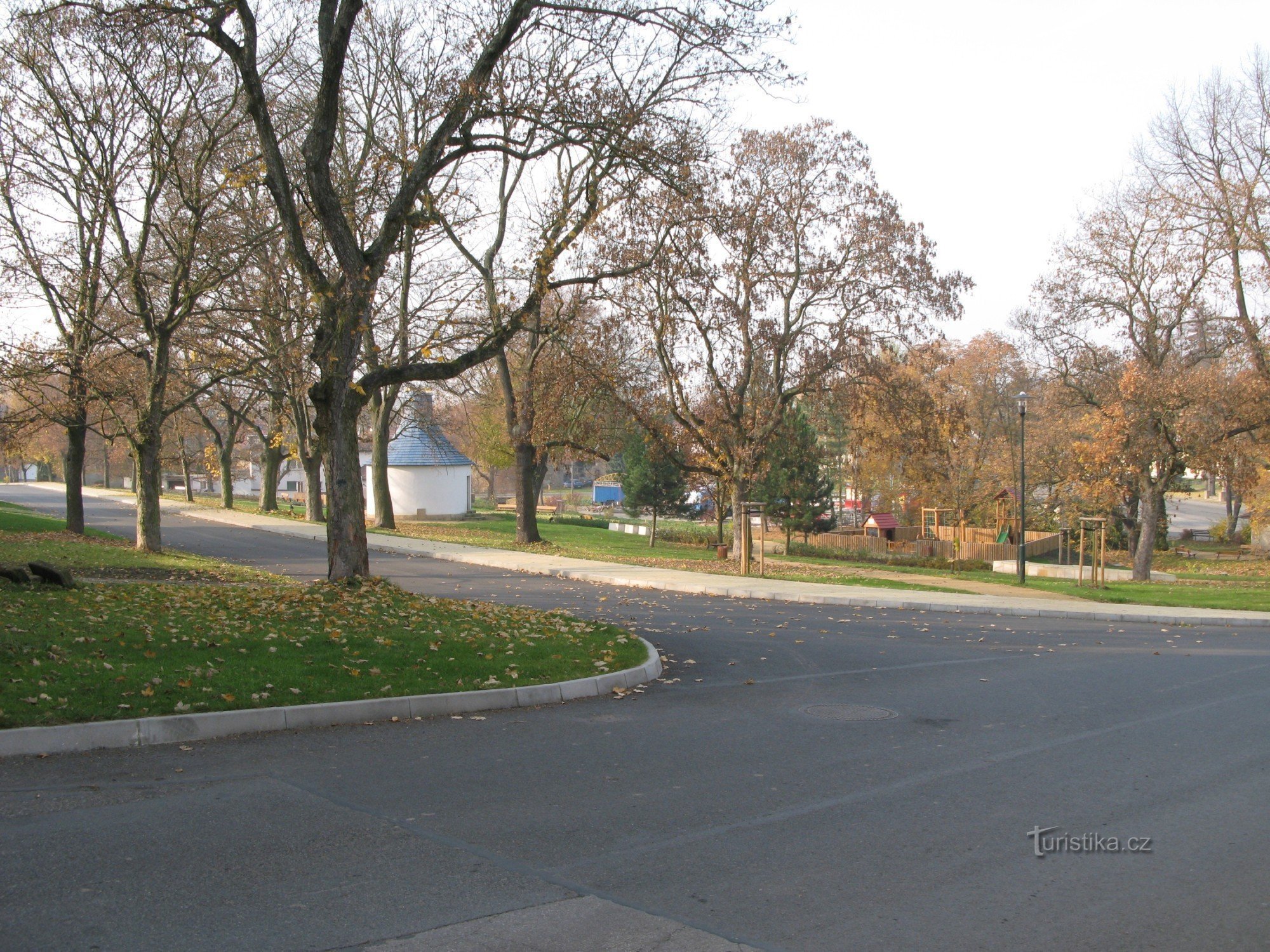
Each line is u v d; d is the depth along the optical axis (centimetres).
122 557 2422
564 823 631
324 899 498
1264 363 3500
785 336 3294
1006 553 4831
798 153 3189
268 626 1218
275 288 2566
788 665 1328
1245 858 581
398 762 776
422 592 2194
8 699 809
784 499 5138
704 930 470
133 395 2734
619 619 1772
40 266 2420
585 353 3231
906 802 691
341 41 1410
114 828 597
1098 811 673
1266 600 2617
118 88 2333
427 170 1555
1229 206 3459
